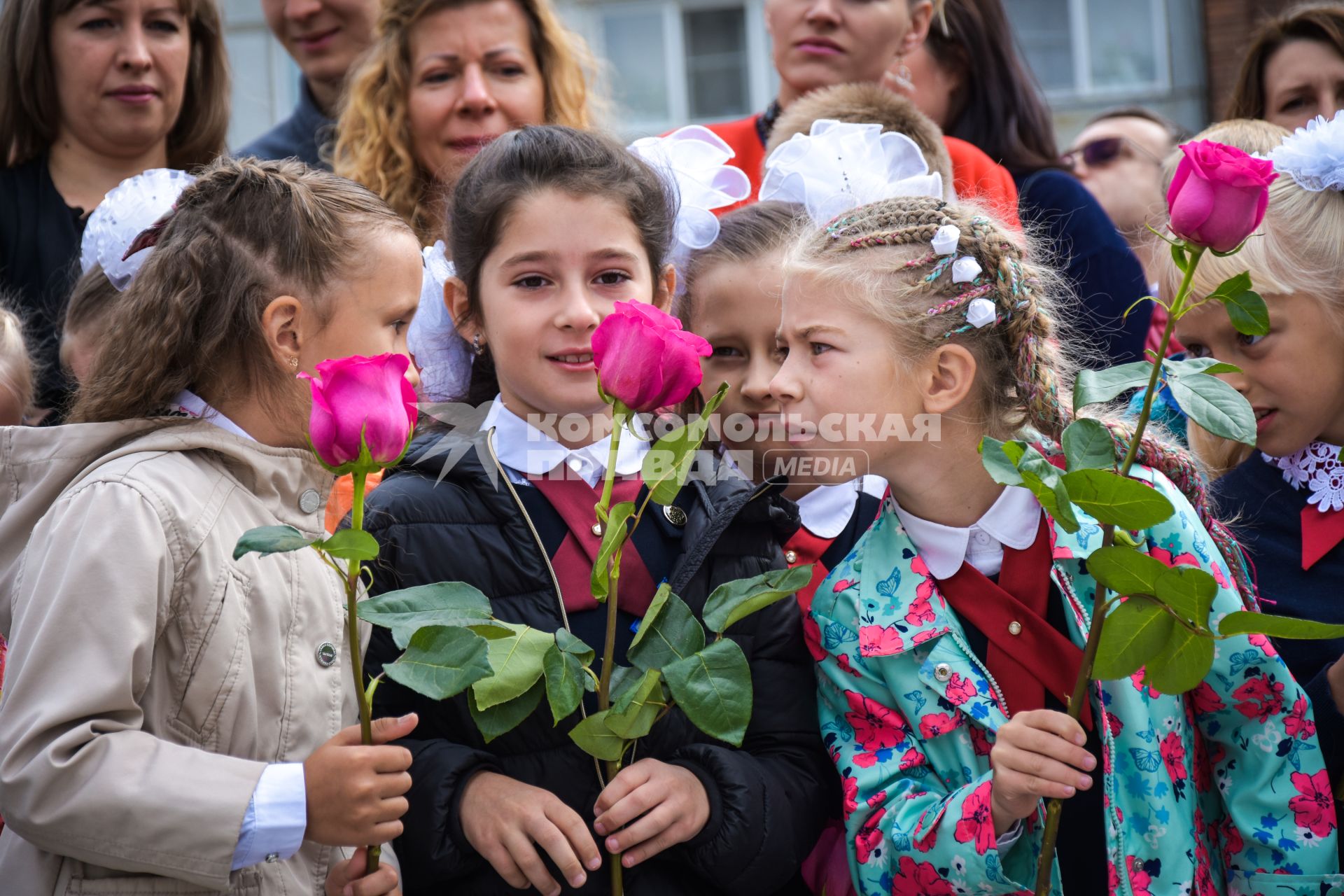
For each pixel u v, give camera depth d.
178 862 1.89
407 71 3.99
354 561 1.75
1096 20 9.64
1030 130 4.47
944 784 2.30
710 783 2.20
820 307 2.31
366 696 1.87
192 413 2.25
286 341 2.23
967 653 2.30
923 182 2.98
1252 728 2.32
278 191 2.29
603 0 9.82
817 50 4.04
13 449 2.20
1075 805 2.30
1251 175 1.75
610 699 2.00
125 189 3.10
